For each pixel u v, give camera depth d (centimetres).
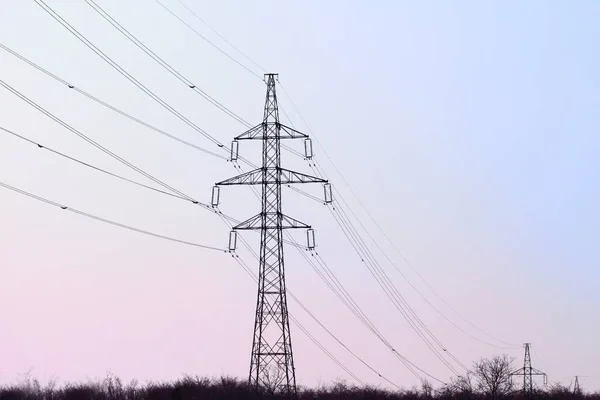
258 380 9244
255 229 9250
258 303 9212
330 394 11938
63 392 10381
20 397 10175
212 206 9312
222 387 9762
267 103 9481
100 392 10306
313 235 9394
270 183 9275
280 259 9250
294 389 9288
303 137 9519
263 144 9394
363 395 11975
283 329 9219
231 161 9556
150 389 10219
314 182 9375
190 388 9794
